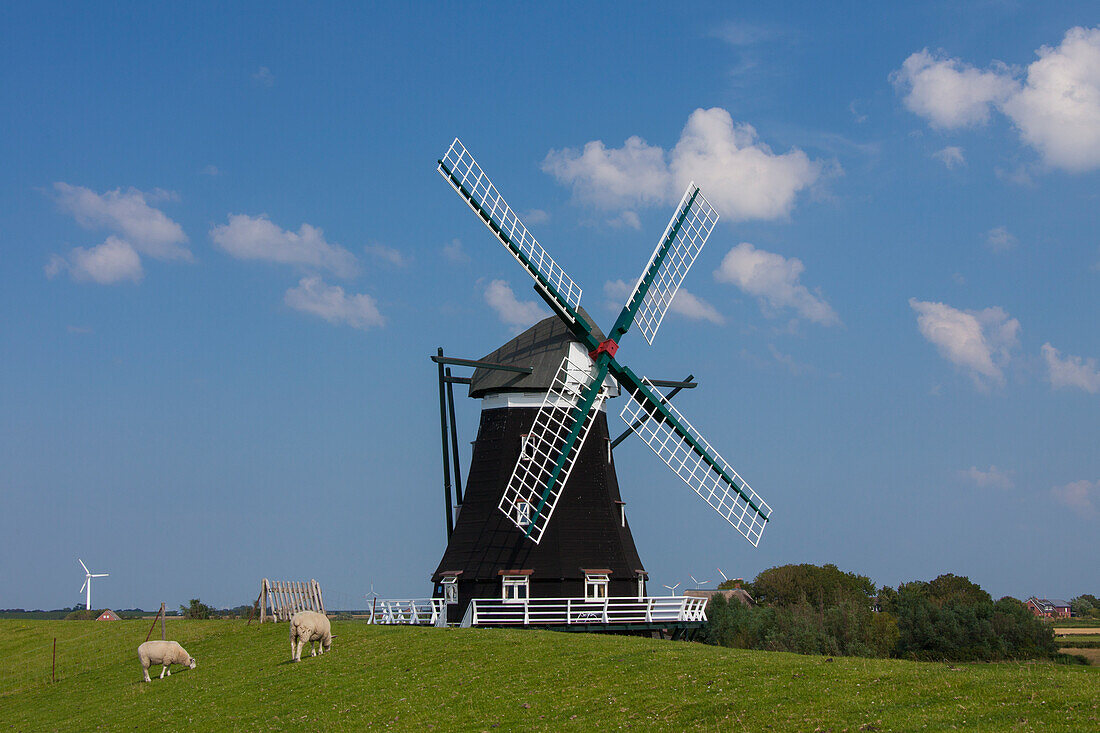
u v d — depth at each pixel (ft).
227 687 114.42
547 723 81.41
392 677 106.42
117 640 170.09
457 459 172.45
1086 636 376.07
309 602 176.96
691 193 189.06
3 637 188.85
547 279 164.45
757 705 76.69
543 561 158.81
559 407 164.35
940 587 432.66
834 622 299.79
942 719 66.69
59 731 106.93
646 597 158.30
